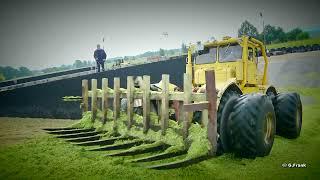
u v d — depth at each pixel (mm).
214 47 5348
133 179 2793
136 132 4246
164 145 3775
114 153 3521
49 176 2918
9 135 5250
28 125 6684
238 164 3412
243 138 3432
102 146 4043
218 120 3623
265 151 3537
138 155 3588
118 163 3207
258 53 5871
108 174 2922
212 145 3373
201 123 3600
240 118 3453
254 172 3172
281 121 4945
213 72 3395
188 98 3605
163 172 2959
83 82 5520
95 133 4852
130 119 4375
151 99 4086
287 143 4688
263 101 3543
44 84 7836
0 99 7367
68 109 8195
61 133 4984
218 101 3578
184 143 3600
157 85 4777
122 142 4109
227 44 5203
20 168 3172
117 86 4652
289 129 4910
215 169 3195
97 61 9859
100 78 8680
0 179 2861
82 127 5246
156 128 4004
